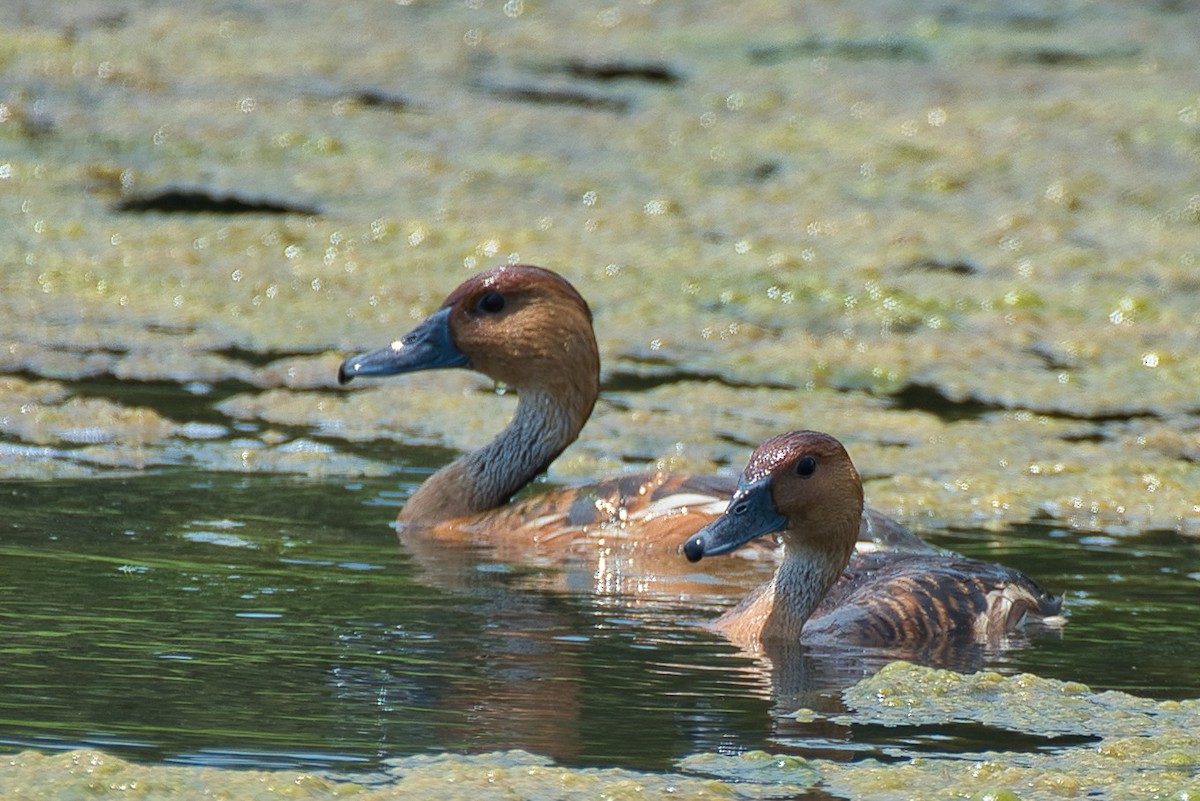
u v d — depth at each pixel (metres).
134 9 30.34
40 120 25.03
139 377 17.20
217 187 23.25
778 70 28.86
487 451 14.14
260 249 21.27
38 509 13.13
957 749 8.98
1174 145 25.41
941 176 24.27
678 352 18.64
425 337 14.31
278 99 26.53
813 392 17.58
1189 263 21.58
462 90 27.45
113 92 26.31
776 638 10.88
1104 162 24.81
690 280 20.69
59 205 22.45
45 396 16.39
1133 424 16.80
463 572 12.26
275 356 18.09
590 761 8.66
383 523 13.49
